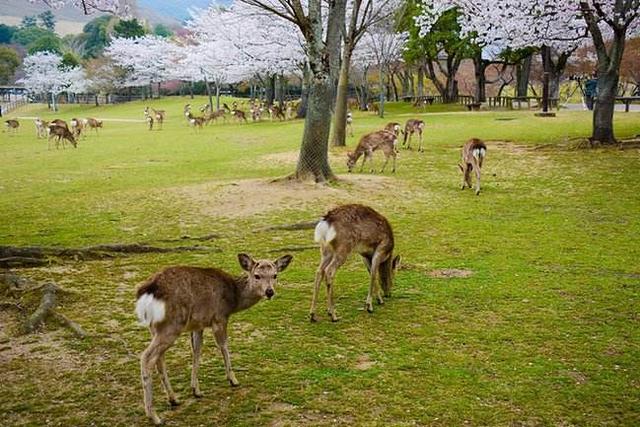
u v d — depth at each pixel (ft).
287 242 35.01
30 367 18.63
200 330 16.51
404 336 20.99
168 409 15.98
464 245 34.22
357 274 28.96
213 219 41.01
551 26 75.56
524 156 67.26
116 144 99.55
